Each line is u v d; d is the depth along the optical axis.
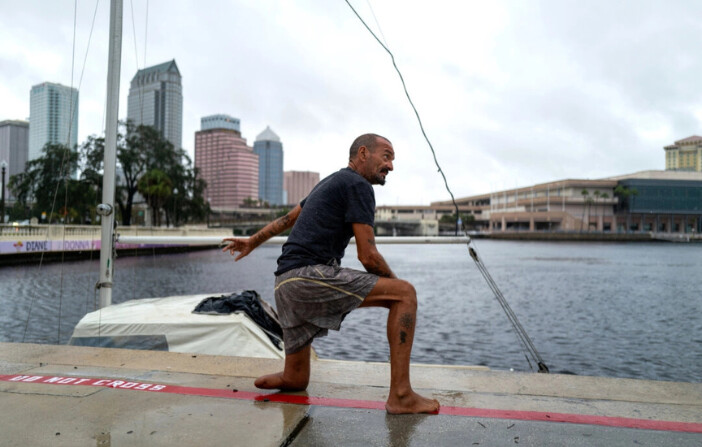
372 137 2.48
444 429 2.18
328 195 2.35
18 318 14.83
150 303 5.46
